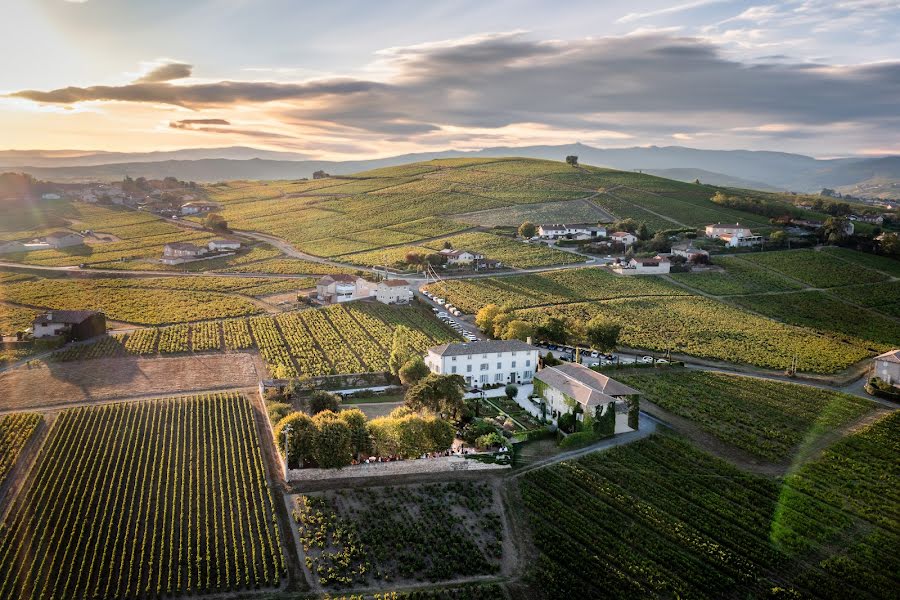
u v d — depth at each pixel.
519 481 104.31
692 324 192.88
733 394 139.62
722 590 81.06
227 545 87.44
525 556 88.12
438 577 83.62
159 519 92.06
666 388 141.25
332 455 102.31
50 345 167.12
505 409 131.62
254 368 154.88
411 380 138.50
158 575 81.25
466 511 96.88
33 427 115.81
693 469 107.31
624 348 173.00
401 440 107.94
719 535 90.81
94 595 78.00
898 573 83.50
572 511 96.44
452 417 124.00
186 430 117.62
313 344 172.88
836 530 91.88
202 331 183.25
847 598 79.44
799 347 173.75
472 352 143.75
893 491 101.06
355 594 79.94
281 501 97.38
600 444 116.06
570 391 123.88
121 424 119.25
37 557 83.38
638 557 86.62
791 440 117.69
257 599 78.94
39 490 97.06
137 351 165.25
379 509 96.19
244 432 117.50
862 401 136.00
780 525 92.62
